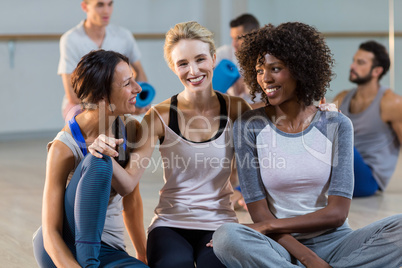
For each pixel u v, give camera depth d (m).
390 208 4.31
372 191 4.77
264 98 2.60
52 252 2.21
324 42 2.50
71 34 5.45
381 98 4.83
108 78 2.33
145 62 9.83
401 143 4.82
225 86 3.74
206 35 2.52
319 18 7.92
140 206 2.66
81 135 2.36
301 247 2.32
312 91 2.45
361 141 4.89
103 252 2.36
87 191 2.13
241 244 2.18
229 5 9.83
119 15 9.67
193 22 2.55
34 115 9.14
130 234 2.70
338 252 2.39
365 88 4.91
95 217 2.14
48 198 2.27
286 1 8.50
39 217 4.17
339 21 7.68
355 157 4.62
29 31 9.00
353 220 3.96
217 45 9.97
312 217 2.35
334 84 7.67
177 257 2.30
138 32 9.84
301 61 2.39
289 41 2.39
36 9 9.01
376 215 4.09
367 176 4.67
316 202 2.47
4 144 8.46
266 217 2.41
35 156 7.15
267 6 8.91
